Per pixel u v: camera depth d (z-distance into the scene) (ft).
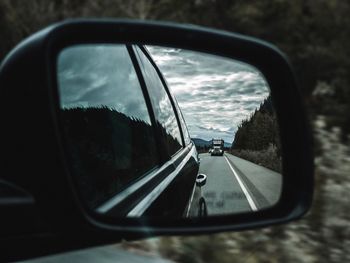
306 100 28.35
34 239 3.81
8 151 3.88
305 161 6.28
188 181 8.36
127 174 6.75
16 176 3.87
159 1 39.52
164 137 8.76
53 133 3.93
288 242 12.36
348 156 15.14
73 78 5.76
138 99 8.10
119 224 4.67
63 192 3.92
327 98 28.37
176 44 6.57
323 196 13.80
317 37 42.19
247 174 6.60
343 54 39.37
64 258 5.18
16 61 4.00
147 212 6.16
